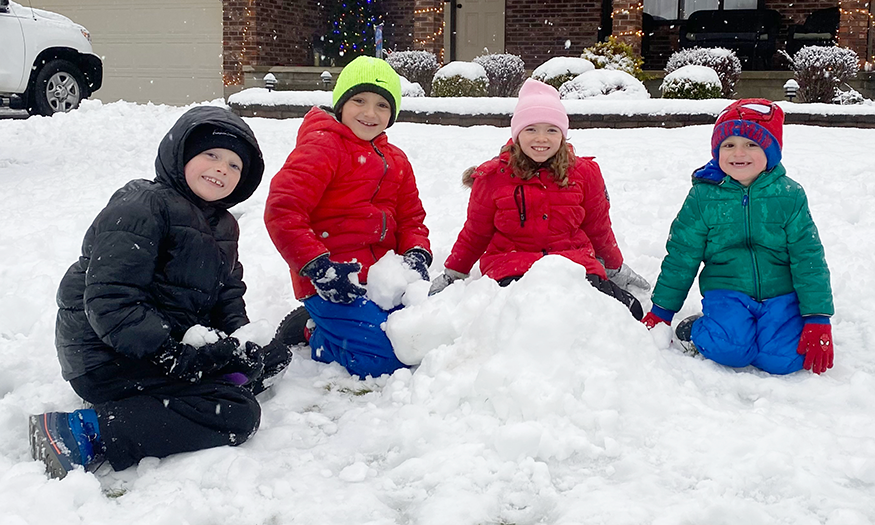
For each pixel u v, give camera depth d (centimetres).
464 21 1872
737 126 320
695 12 1670
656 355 289
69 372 257
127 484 238
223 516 218
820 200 590
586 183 370
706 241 337
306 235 315
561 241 361
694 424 257
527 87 363
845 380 307
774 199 320
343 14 1903
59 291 261
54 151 921
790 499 219
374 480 237
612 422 254
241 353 259
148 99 1955
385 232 344
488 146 878
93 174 770
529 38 1805
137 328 245
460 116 1142
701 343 321
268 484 233
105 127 1123
